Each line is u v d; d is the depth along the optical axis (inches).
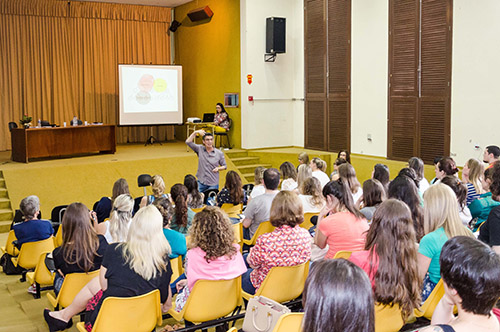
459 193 170.4
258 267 142.9
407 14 378.3
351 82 432.1
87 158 438.0
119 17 552.7
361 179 417.1
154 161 430.3
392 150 399.5
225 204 242.7
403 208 104.3
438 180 222.7
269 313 107.2
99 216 231.6
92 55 545.6
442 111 361.1
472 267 62.7
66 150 435.8
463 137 348.5
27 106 518.6
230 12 494.3
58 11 520.7
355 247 140.3
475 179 206.4
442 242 115.5
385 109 403.5
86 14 535.8
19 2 501.4
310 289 55.7
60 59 529.7
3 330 159.6
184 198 188.1
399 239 103.0
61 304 144.8
